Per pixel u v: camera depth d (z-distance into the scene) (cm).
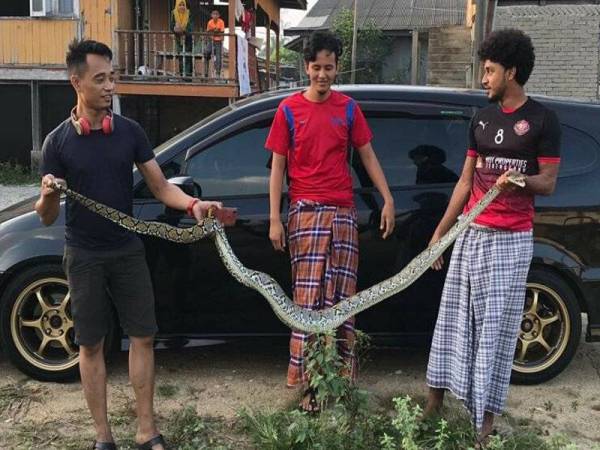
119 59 1630
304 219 369
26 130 1753
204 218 317
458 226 322
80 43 308
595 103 453
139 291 331
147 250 417
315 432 321
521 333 434
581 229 427
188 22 1575
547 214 426
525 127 320
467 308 339
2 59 1667
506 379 341
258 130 430
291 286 423
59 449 348
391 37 2866
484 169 334
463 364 338
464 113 433
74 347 427
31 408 393
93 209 307
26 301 423
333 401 364
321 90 359
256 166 427
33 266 420
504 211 329
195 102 1755
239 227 418
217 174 427
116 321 427
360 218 419
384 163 430
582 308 439
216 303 426
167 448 346
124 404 396
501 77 321
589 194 429
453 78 1644
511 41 316
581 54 1098
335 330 345
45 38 1653
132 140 325
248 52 1753
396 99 437
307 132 363
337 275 371
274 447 321
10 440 356
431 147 431
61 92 1722
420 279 425
